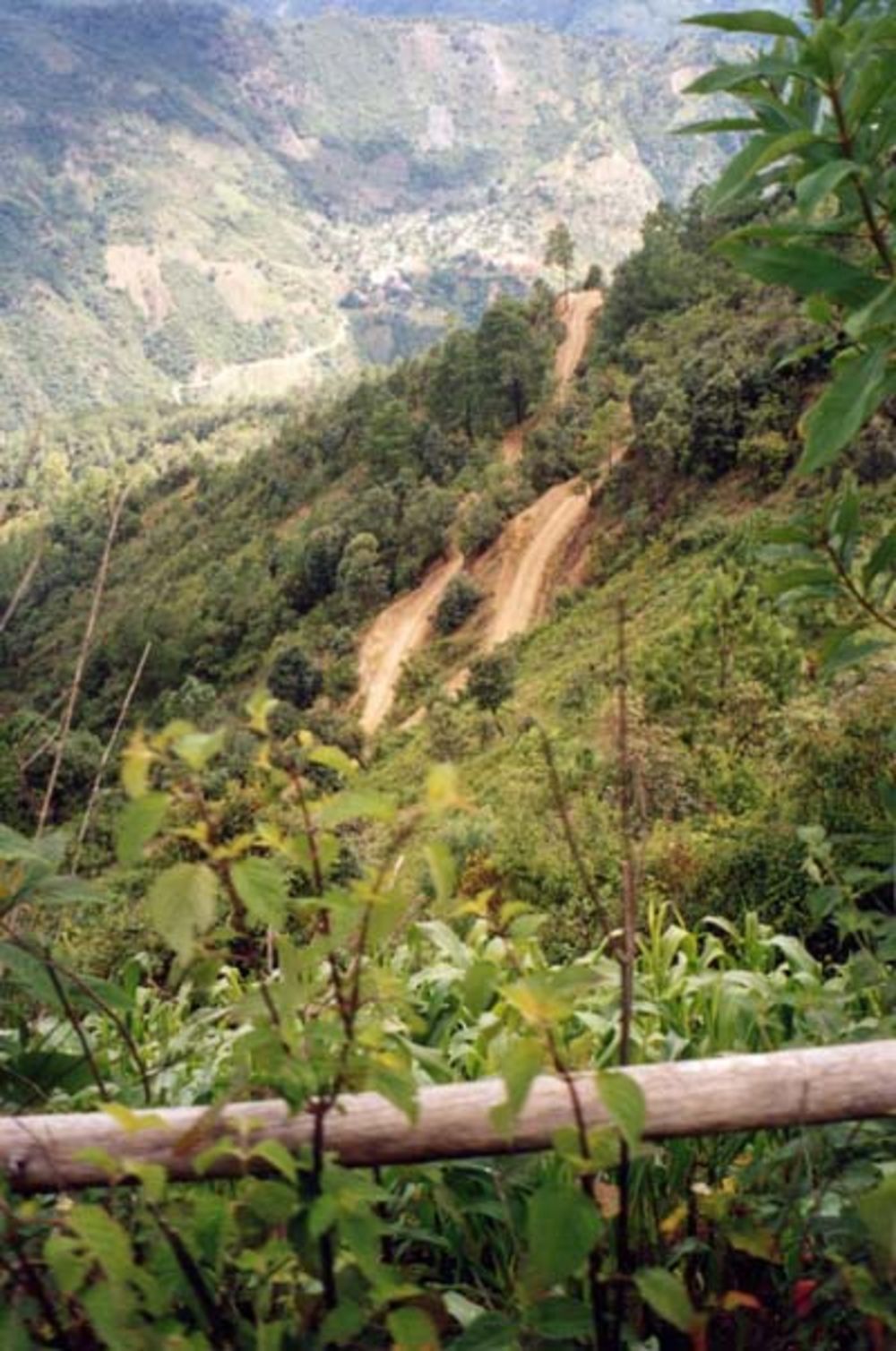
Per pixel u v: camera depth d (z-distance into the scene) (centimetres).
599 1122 148
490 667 5081
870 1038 199
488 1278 197
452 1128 149
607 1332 145
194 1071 243
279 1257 135
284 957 130
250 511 11288
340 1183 131
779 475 6075
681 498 6631
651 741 1278
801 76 169
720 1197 173
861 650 206
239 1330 138
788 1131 207
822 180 155
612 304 10112
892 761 775
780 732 1587
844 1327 174
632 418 7794
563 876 867
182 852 129
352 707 7381
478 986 149
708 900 895
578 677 2988
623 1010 158
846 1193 170
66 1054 165
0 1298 133
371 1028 132
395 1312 127
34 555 212
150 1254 136
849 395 163
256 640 8594
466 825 1020
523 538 7656
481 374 10181
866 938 221
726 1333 183
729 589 1931
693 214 10238
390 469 9888
